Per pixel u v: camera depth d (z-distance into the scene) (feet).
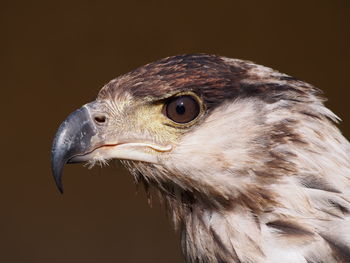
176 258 46.24
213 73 15.38
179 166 15.58
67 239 47.42
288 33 48.03
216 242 15.49
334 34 47.85
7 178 48.29
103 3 49.11
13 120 48.98
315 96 15.39
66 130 16.37
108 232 47.24
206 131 15.35
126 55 48.98
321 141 14.90
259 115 15.11
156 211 46.91
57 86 49.11
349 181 14.78
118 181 47.57
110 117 16.22
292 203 14.75
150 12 48.83
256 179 14.99
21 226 47.75
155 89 15.66
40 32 49.42
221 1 48.26
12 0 49.37
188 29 48.55
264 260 14.75
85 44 49.19
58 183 16.24
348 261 14.29
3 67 49.24
